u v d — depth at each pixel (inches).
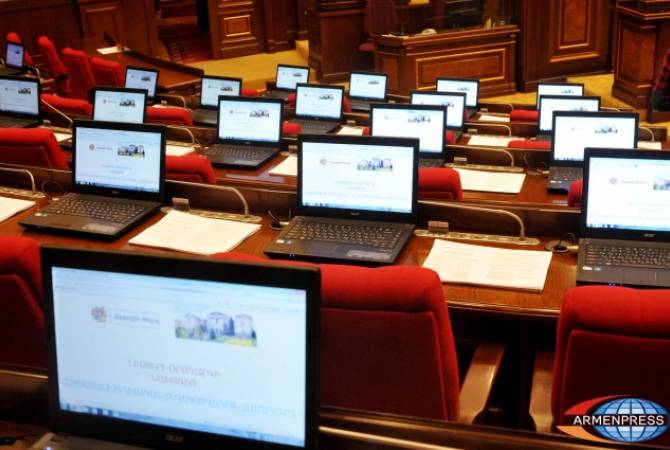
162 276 42.4
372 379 65.1
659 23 299.4
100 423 45.3
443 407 65.1
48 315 45.0
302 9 463.5
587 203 92.0
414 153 98.8
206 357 42.6
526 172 155.9
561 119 153.7
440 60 356.8
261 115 169.5
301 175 103.2
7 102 202.5
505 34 361.1
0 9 373.4
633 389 58.7
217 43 454.0
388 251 92.5
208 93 241.8
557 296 81.5
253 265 40.8
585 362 58.3
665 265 85.1
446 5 354.3
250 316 41.4
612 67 376.8
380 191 100.5
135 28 420.2
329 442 44.3
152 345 43.5
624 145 152.3
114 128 112.0
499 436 42.4
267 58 456.1
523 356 99.2
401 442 42.9
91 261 43.4
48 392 47.0
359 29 393.4
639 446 41.0
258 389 42.1
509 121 220.5
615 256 87.6
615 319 56.1
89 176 114.3
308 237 97.2
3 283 68.3
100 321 44.1
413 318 60.0
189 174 120.3
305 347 40.8
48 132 135.6
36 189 122.7
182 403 43.6
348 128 211.0
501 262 89.3
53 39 393.7
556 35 366.9
